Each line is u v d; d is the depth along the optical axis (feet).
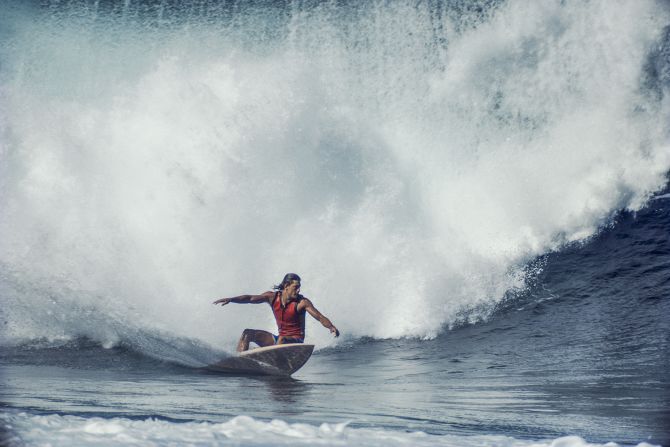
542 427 60.34
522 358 112.88
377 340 136.87
